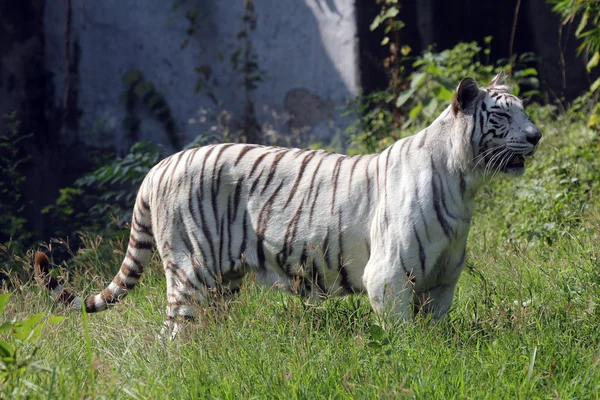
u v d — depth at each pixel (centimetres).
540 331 848
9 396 652
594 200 1305
